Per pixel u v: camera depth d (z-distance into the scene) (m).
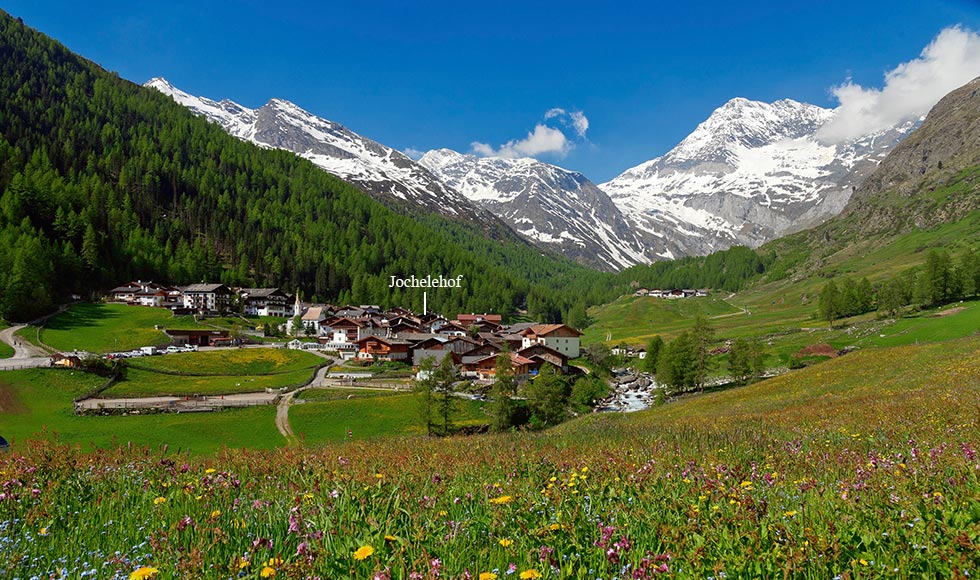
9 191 162.88
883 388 41.81
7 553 5.93
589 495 7.87
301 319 165.25
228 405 75.44
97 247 163.88
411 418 73.38
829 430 17.67
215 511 7.29
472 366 113.50
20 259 122.19
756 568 5.21
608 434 21.25
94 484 9.73
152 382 88.94
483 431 71.12
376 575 4.82
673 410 64.00
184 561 5.39
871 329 119.69
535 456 13.41
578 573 5.13
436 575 4.92
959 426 14.40
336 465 11.60
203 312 158.62
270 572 5.03
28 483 9.33
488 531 6.74
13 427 62.88
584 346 174.38
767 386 64.62
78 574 5.36
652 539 6.18
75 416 68.31
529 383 90.62
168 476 10.44
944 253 130.88
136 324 131.25
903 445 12.16
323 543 6.02
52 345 105.81
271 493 9.30
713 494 7.75
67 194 177.75
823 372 63.50
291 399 80.81
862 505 6.82
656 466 10.41
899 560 5.24
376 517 6.79
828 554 5.36
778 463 11.15
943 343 64.81
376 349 122.81
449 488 9.28
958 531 5.47
